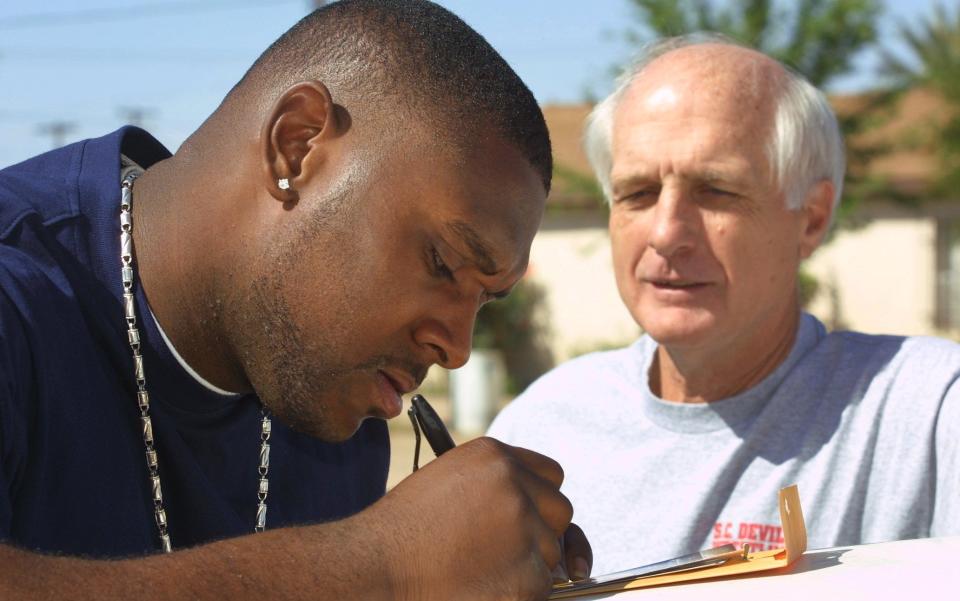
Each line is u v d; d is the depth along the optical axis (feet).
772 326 7.62
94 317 5.16
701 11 38.09
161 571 3.90
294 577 3.98
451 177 4.87
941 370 7.33
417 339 5.06
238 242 5.16
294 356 5.13
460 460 4.50
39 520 4.77
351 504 6.64
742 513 7.39
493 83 5.10
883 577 3.99
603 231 49.73
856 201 39.96
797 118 7.48
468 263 4.94
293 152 5.07
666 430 7.86
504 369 50.67
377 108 5.02
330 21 5.36
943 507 7.00
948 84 50.85
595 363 8.66
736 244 7.38
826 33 37.52
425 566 4.15
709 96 7.40
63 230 5.18
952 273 49.78
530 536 4.36
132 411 5.33
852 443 7.39
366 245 4.93
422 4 5.41
